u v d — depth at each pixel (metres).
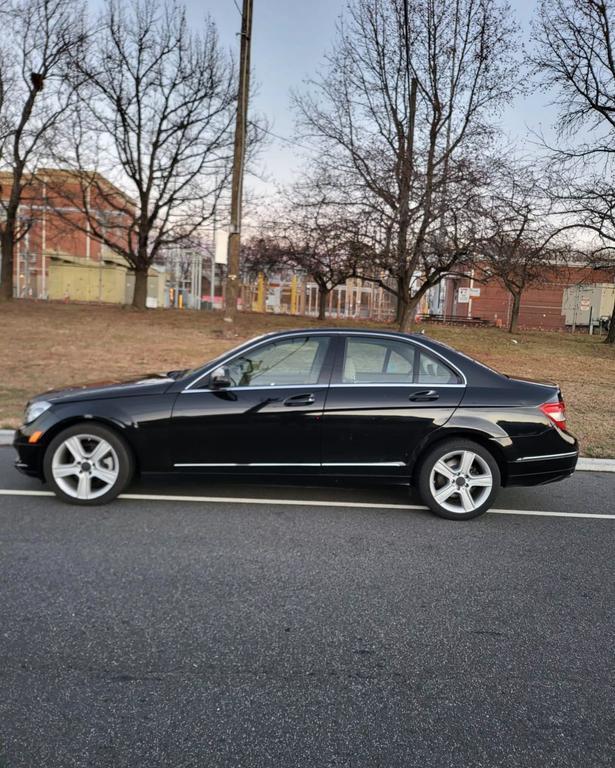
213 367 5.30
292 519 5.09
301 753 2.39
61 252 43.72
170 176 24.03
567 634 3.37
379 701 2.72
